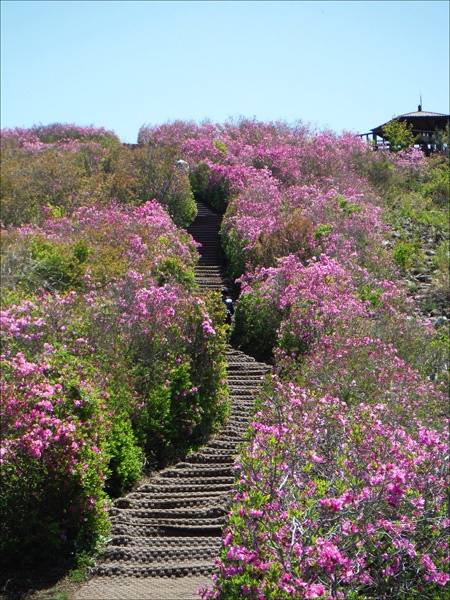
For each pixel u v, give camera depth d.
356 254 17.45
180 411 11.30
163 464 10.60
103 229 17.77
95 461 8.16
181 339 11.77
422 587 5.55
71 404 8.30
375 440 6.67
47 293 14.05
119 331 11.65
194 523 8.57
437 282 17.97
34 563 7.64
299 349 13.64
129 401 10.58
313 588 4.88
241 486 6.53
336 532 5.57
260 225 19.80
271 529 5.42
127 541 8.05
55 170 23.05
